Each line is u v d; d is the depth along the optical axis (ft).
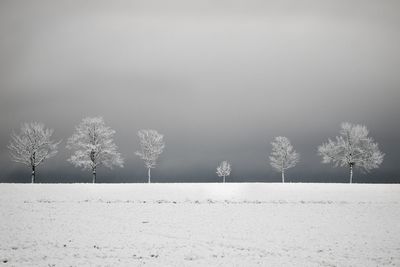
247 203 165.89
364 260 86.94
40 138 230.89
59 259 85.40
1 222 122.72
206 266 81.46
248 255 90.53
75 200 166.20
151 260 85.40
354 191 197.57
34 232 110.22
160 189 200.95
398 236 110.42
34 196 172.35
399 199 175.22
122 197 174.81
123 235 108.68
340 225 124.98
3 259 84.74
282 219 134.10
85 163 228.02
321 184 232.12
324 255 90.63
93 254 89.56
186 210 149.28
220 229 118.11
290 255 90.58
